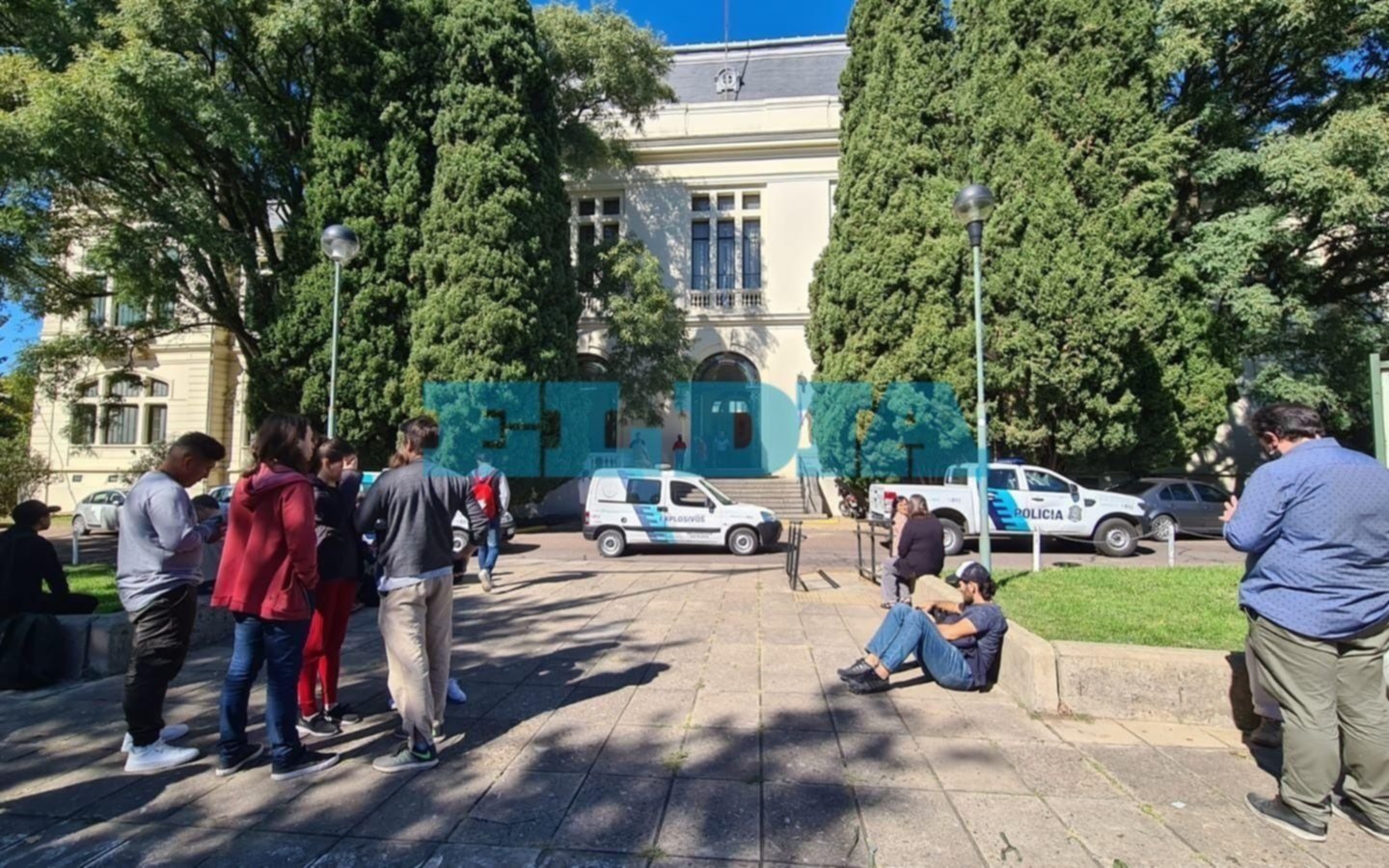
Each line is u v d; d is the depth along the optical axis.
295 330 16.17
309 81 17.22
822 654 5.76
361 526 3.65
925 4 18.11
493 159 17.00
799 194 24.66
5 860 2.74
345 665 5.56
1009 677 4.74
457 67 17.25
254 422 16.80
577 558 13.04
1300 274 16.41
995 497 13.50
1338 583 2.94
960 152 17.12
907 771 3.54
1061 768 3.58
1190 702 4.21
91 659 5.20
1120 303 14.50
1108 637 5.05
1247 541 3.19
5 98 13.10
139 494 3.64
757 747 3.83
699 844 2.85
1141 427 15.47
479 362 16.44
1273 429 3.29
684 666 5.41
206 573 6.49
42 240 14.05
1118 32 14.85
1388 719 2.95
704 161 25.12
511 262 16.98
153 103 13.23
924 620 4.79
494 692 4.77
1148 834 2.95
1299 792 2.95
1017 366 15.07
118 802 3.22
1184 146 15.45
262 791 3.34
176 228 14.61
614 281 21.80
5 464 18.28
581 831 2.95
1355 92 15.52
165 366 26.56
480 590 8.87
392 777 3.47
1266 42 15.83
